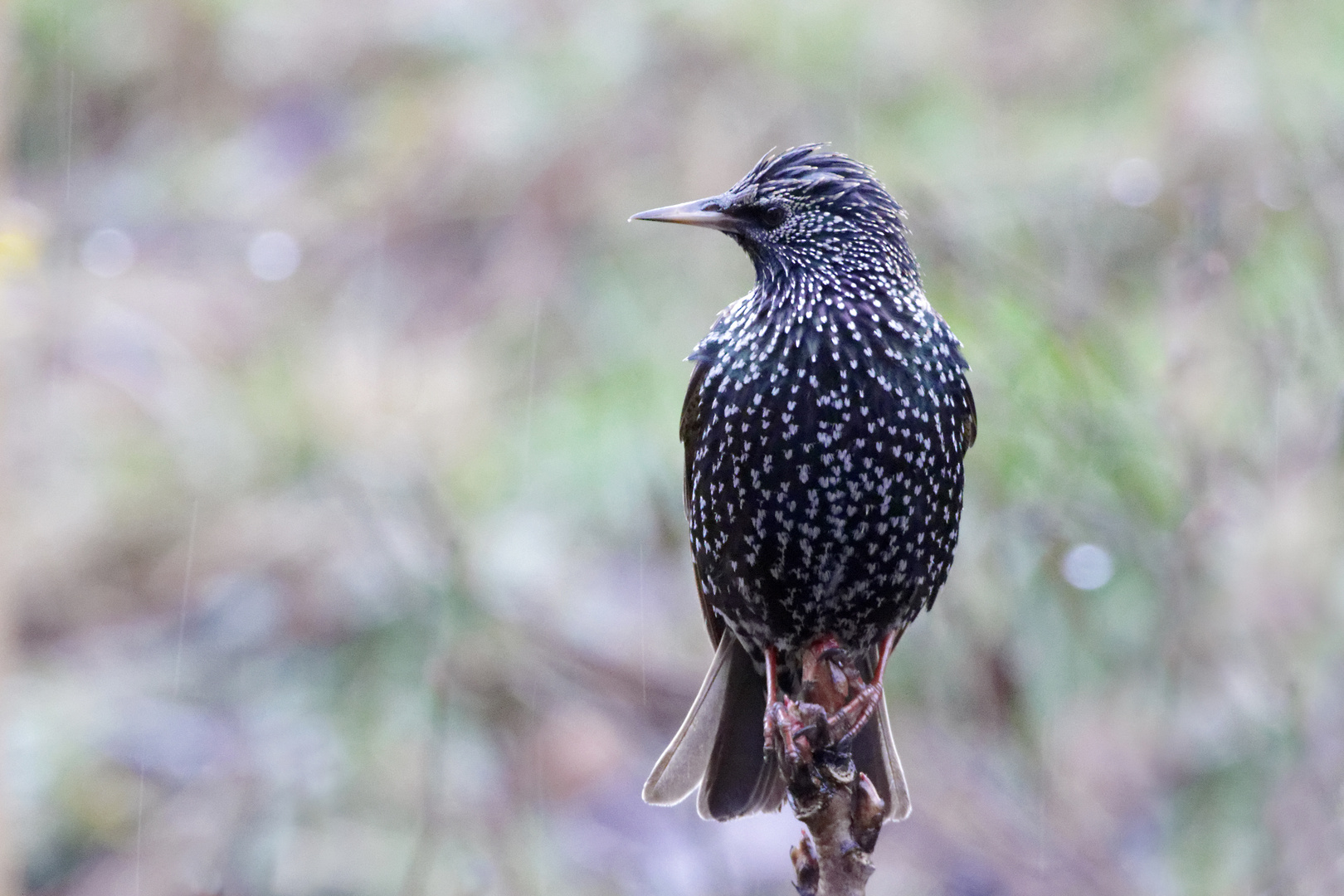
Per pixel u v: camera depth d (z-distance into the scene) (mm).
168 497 14039
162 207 16000
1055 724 12086
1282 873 11430
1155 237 12227
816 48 14141
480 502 12828
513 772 12703
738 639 8234
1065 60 13781
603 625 12836
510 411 13320
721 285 13695
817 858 6816
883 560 7766
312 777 12484
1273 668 11562
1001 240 12227
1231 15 12594
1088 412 11242
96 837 12828
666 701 12961
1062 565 11422
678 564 13086
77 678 13523
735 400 7738
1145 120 12938
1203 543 11461
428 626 12555
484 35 15414
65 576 13992
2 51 11391
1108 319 11758
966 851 12336
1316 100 12133
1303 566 11445
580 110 14609
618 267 13922
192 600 13609
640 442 12188
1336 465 11344
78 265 15305
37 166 16875
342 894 12164
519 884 12297
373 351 13969
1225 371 11406
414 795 12477
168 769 12812
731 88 14391
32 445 14375
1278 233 11555
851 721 7559
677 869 12625
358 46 16094
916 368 7695
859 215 7918
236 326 14984
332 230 15328
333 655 12867
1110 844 12242
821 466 7609
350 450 13141
